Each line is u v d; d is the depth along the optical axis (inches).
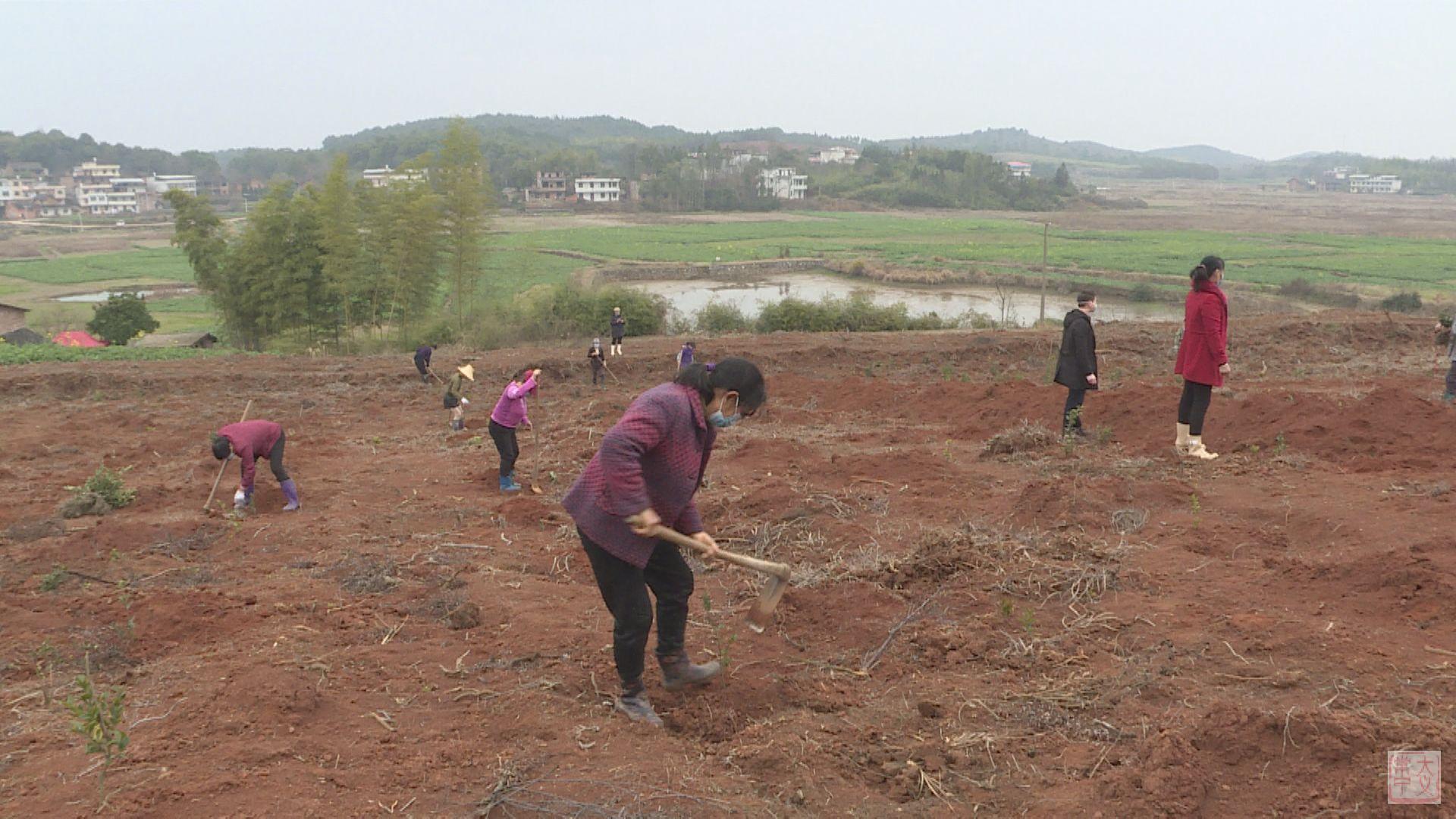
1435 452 312.8
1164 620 193.2
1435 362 697.6
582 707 169.3
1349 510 254.5
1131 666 174.7
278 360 919.0
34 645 211.0
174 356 1003.9
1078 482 287.0
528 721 161.3
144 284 2854.3
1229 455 339.3
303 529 319.9
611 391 776.3
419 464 461.7
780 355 879.7
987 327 1350.9
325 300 1288.1
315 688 168.7
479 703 170.7
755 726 159.6
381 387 796.0
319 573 264.2
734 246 3713.1
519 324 1267.2
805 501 295.6
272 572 271.7
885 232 4603.8
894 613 208.2
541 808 133.2
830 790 140.8
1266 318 992.9
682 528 175.0
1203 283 331.3
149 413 671.8
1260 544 237.8
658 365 877.2
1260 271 2874.0
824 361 880.9
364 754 148.3
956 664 185.0
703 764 147.9
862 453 410.3
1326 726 136.3
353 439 561.0
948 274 2755.9
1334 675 161.0
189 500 379.9
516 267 2143.2
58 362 908.6
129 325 1640.0
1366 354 799.7
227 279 1368.1
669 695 175.9
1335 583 201.2
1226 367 330.0
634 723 163.5
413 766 144.1
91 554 295.6
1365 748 133.0
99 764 143.8
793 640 201.0
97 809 129.6
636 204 6412.4
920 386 601.3
